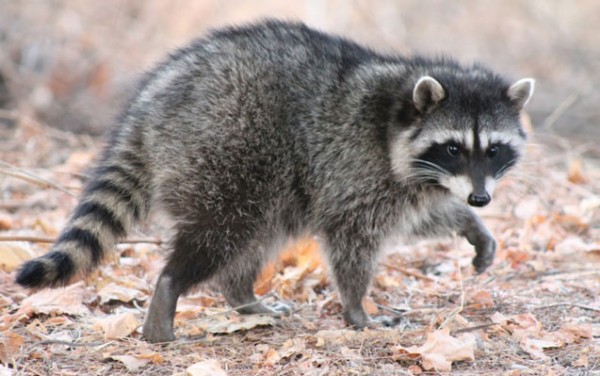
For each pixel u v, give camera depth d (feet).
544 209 43.09
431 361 24.95
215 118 28.09
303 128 29.17
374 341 26.99
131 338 27.53
